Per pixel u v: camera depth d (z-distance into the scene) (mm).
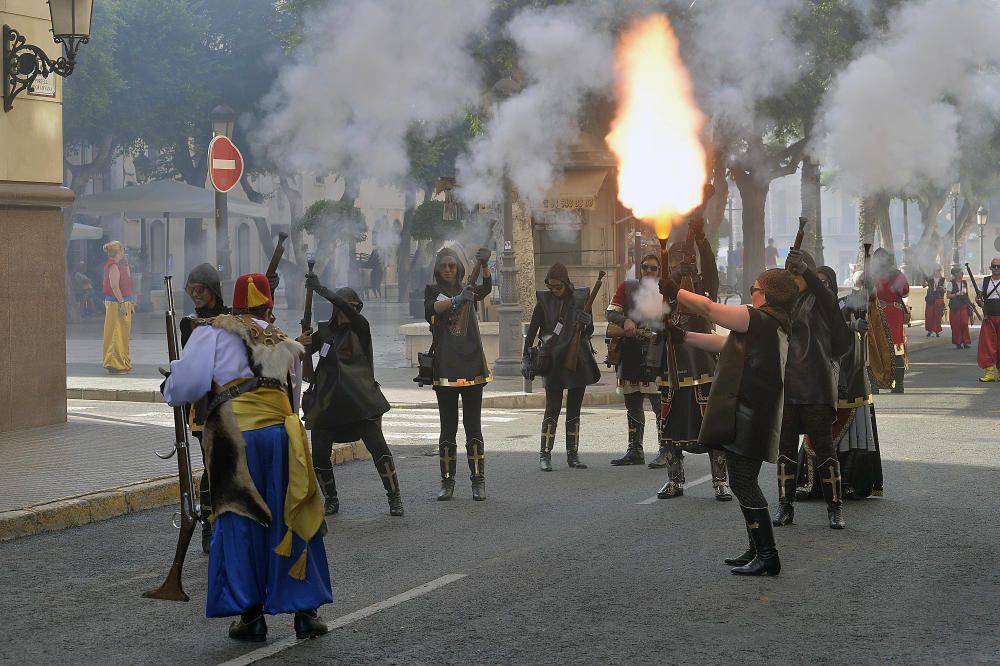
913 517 9328
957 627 6441
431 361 10391
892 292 18594
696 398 10211
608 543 8586
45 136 13953
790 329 7684
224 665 5957
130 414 16547
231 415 6273
